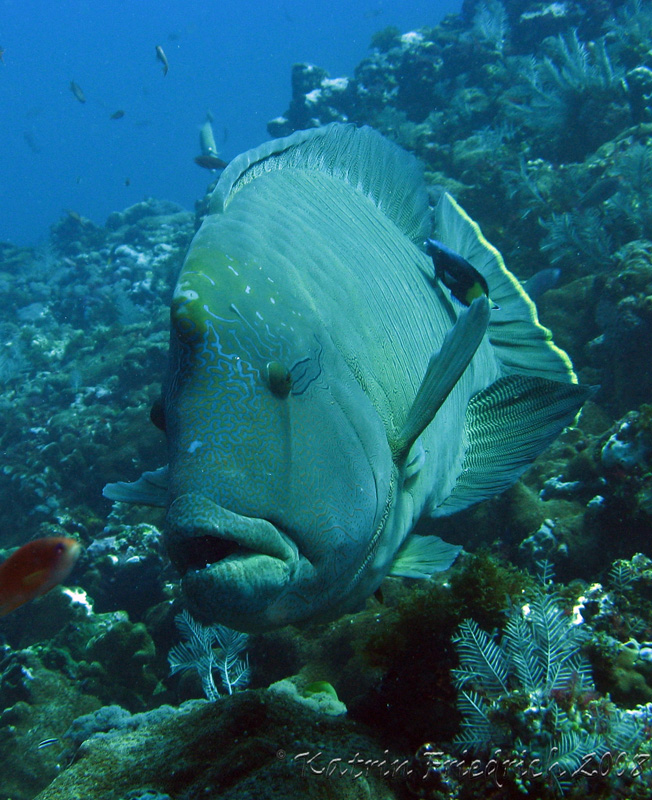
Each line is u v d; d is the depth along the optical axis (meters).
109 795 1.20
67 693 2.32
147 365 4.45
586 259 3.30
